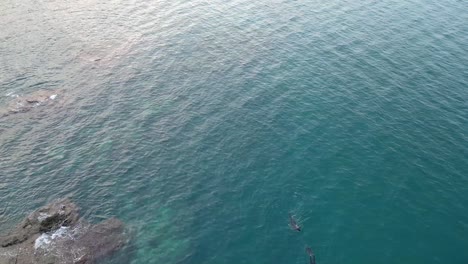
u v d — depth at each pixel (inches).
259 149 1788.9
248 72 2285.9
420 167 1680.6
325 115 1957.4
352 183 1625.2
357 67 2277.3
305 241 1423.5
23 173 1708.9
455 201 1545.3
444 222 1475.1
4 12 3061.0
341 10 2898.6
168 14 2999.5
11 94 2197.3
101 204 1567.4
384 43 2485.2
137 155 1777.8
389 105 2000.5
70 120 1998.0
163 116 1994.3
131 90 2191.2
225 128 1905.8
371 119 1921.8
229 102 2066.9
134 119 1984.5
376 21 2736.2
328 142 1811.0
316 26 2701.8
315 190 1601.9
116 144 1840.6
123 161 1750.7
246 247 1413.6
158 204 1569.9
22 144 1860.2
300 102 2042.3
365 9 2903.5
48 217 1466.5
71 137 1892.2
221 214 1525.6
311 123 1914.4
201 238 1448.1
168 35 2706.7
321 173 1669.5
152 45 2600.9
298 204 1551.4
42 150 1824.6
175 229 1480.1
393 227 1462.8
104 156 1779.0
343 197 1572.3
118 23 2913.4
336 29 2652.6
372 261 1355.8
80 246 1405.0
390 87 2117.4
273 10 2955.2
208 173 1685.5
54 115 2037.4
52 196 1600.6
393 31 2610.7
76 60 2497.5
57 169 1722.4
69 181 1665.8
